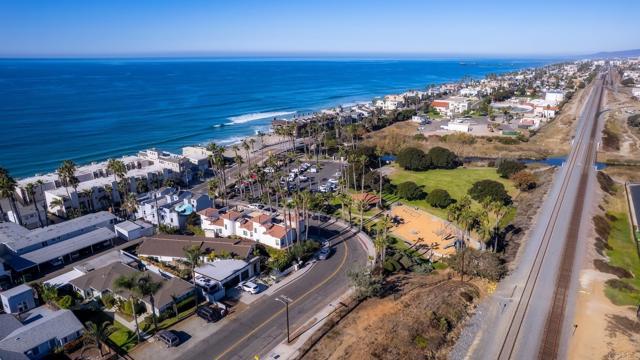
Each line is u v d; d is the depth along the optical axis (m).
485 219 84.69
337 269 84.19
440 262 89.12
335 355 56.88
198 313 67.69
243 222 98.62
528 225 103.25
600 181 136.25
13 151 185.50
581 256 86.50
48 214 114.62
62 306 69.25
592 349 59.28
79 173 135.88
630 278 79.75
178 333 63.78
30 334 58.94
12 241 87.44
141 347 60.41
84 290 73.00
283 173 146.25
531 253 88.00
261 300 73.00
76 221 99.81
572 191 127.06
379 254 88.75
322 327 63.66
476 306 69.50
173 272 80.75
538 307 69.12
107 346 59.91
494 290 74.38
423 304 67.69
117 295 70.81
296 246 86.56
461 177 152.75
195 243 89.19
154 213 108.88
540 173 154.88
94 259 84.94
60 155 182.12
